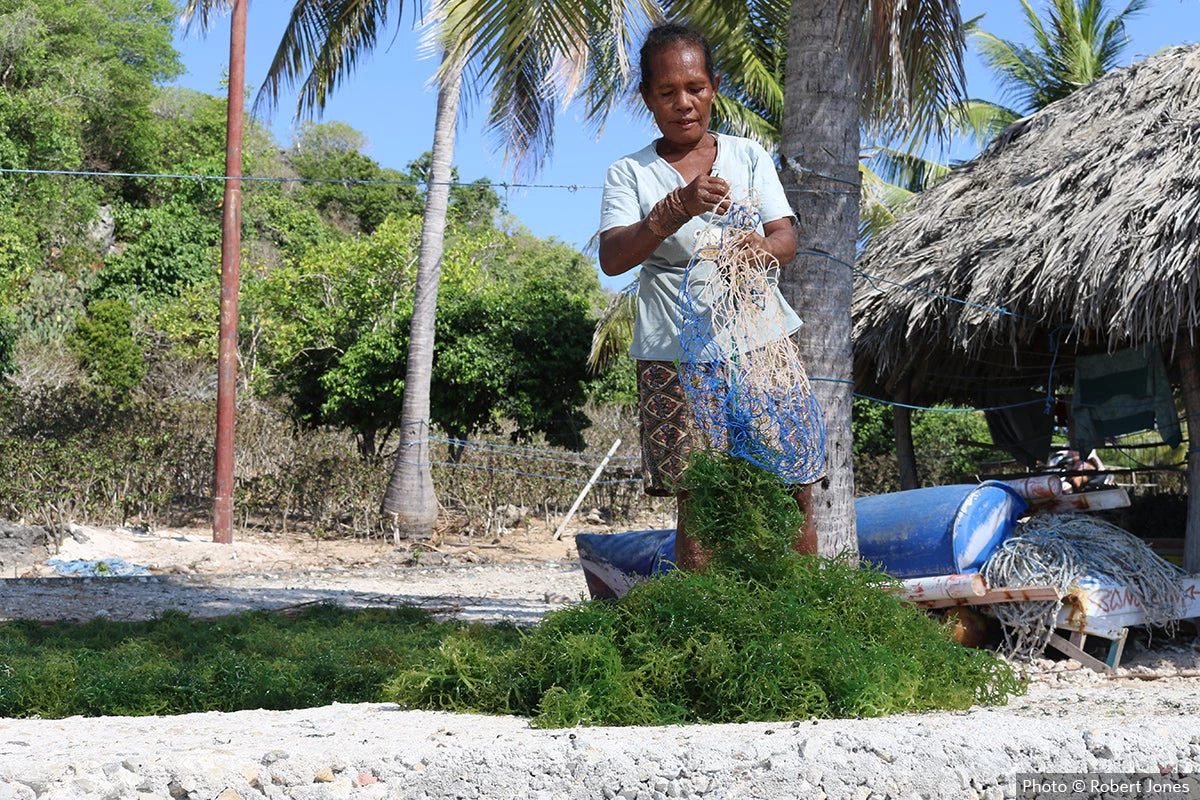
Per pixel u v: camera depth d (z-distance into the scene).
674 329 4.10
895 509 7.42
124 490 16.84
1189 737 3.25
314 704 5.09
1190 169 7.77
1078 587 6.82
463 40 8.58
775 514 4.08
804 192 6.76
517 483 19.42
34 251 32.44
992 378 11.19
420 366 17.89
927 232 9.70
